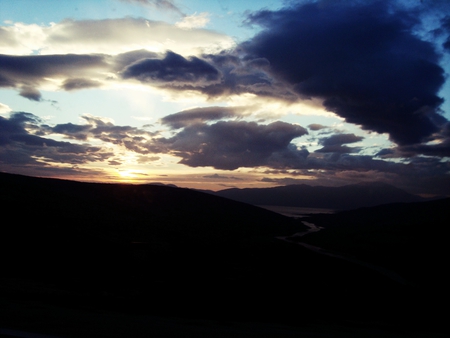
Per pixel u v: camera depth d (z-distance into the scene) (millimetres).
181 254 37812
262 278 28750
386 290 28547
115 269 26438
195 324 11789
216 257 39125
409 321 17234
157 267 29281
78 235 36125
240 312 15789
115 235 41438
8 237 29969
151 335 8625
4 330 7871
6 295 14055
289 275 31938
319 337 10773
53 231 35031
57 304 13359
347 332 12820
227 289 22219
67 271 23484
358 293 25922
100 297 15641
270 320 14727
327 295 23828
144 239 43469
